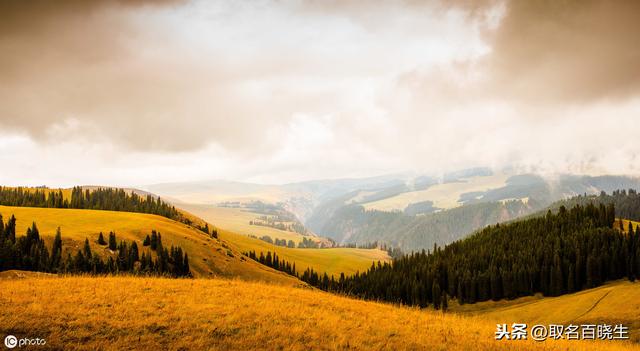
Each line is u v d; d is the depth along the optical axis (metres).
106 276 38.44
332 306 32.41
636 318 67.94
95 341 21.08
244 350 21.55
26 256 81.00
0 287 28.67
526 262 140.25
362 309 33.00
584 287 123.75
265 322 25.55
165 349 20.94
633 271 116.25
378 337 25.25
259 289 35.59
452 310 132.75
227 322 24.81
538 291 132.00
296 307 29.92
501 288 133.38
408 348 23.97
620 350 30.50
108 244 106.44
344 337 24.36
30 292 27.34
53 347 20.06
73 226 120.69
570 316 85.50
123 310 25.33
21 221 123.00
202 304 27.91
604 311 78.69
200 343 21.78
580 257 126.81
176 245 120.50
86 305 25.48
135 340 21.58
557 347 28.03
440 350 24.09
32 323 22.00
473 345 25.69
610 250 127.88
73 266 84.44
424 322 30.75
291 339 23.45
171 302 27.89
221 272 118.06
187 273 103.38
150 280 35.41
